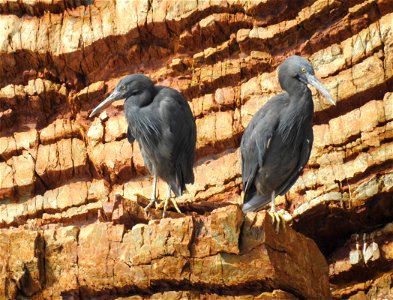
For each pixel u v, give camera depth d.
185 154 16.45
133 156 19.67
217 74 19.66
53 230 14.64
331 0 18.80
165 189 19.23
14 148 20.56
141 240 14.12
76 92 21.05
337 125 17.78
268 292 13.63
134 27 20.38
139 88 16.28
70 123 20.77
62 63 20.98
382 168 17.09
